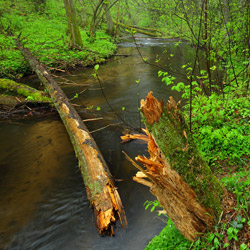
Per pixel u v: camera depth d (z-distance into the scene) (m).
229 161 3.66
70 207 3.71
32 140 5.82
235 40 5.58
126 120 6.58
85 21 23.34
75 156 5.06
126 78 10.58
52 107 7.39
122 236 3.11
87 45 16.08
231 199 2.34
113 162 4.76
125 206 3.61
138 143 5.36
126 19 26.95
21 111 7.38
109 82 10.16
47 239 3.19
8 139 5.93
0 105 7.70
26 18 19.27
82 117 6.95
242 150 3.72
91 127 6.32
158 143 2.09
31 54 11.11
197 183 2.08
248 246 1.91
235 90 5.02
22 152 5.32
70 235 3.23
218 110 4.77
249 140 3.65
